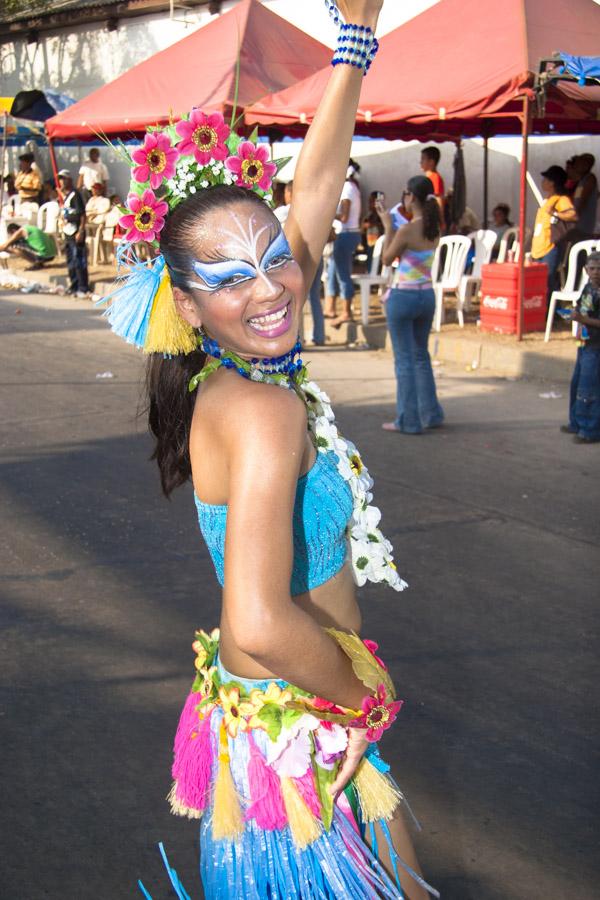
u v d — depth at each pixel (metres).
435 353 11.11
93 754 3.61
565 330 11.56
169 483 2.12
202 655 2.05
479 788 3.42
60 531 5.85
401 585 1.96
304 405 1.84
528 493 6.49
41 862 3.07
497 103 10.27
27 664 4.27
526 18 10.66
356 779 1.98
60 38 22.97
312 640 1.66
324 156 2.26
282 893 1.86
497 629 4.59
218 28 13.45
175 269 1.85
